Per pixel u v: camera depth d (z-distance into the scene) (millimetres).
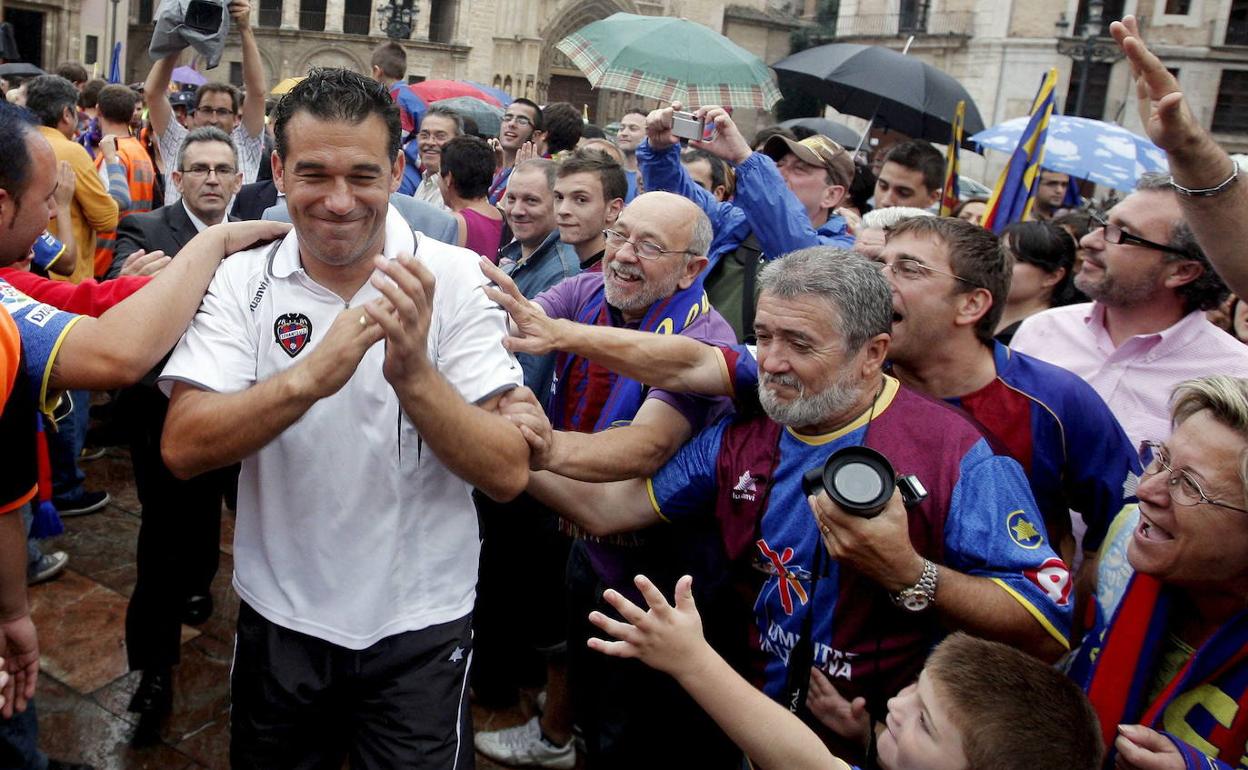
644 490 2350
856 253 2068
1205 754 1672
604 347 2186
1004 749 1436
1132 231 2771
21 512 2020
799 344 1975
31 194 2008
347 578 1971
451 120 5938
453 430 1737
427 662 2043
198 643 3721
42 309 1886
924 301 2424
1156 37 27094
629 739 2545
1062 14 27000
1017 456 2484
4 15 27922
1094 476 2535
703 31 5613
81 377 1842
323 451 1916
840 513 1759
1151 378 2873
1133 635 1885
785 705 2074
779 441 2141
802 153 4195
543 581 3482
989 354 2555
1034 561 1892
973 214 5695
